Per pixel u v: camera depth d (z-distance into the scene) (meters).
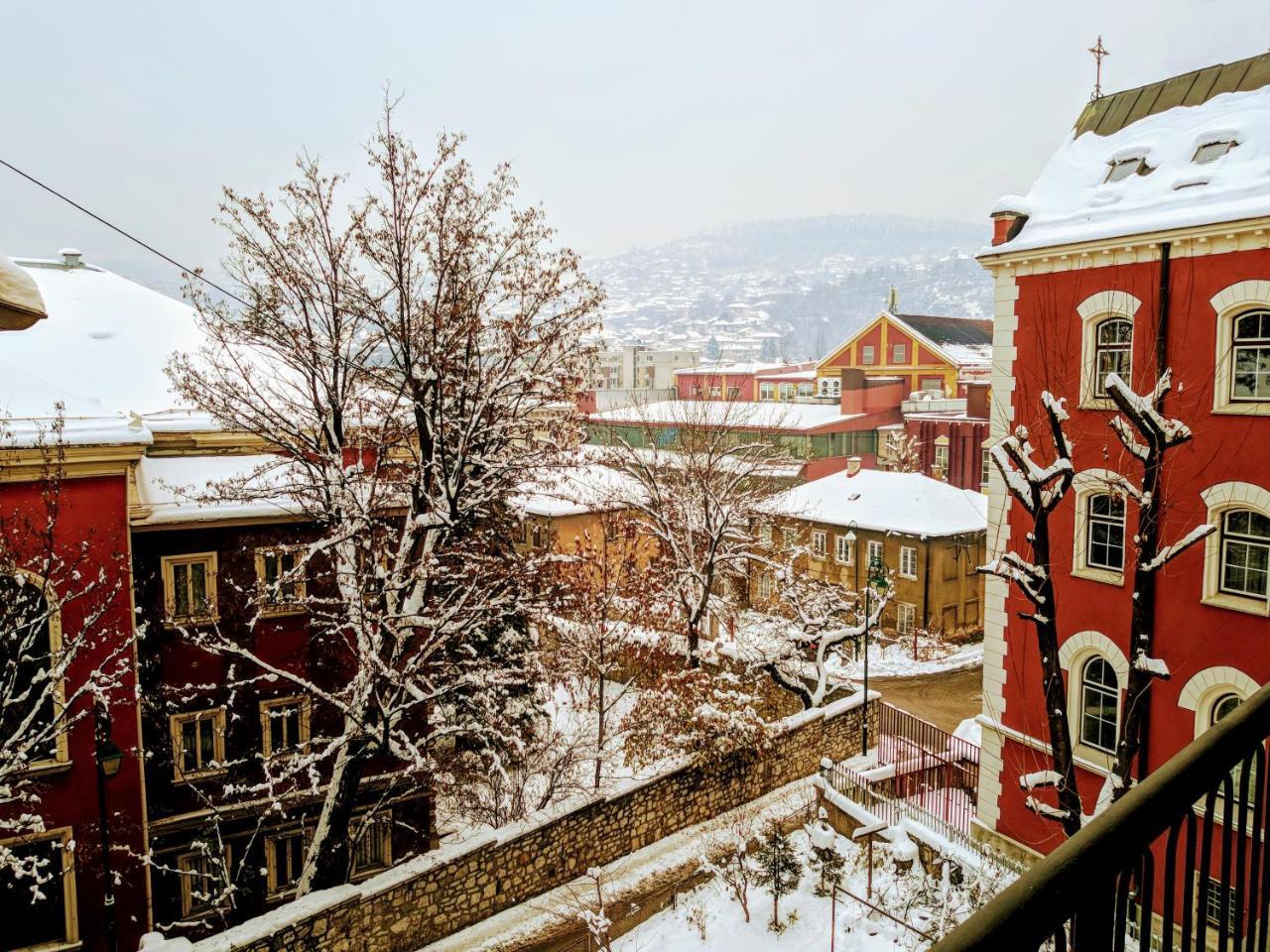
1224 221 13.61
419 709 21.33
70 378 20.98
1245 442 13.89
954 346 75.06
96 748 14.92
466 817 23.08
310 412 17.73
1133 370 15.30
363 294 16.22
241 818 19.42
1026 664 17.62
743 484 35.53
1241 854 2.87
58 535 15.72
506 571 17.86
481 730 18.12
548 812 18.42
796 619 29.09
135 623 16.91
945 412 60.81
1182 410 14.70
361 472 16.98
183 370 17.23
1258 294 13.55
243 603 19.39
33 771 15.55
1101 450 15.86
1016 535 17.64
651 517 29.30
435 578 17.19
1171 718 15.17
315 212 15.83
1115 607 15.86
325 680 20.34
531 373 17.02
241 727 19.53
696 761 20.86
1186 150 15.96
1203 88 16.92
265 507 19.08
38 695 15.75
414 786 20.83
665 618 28.61
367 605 16.89
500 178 16.80
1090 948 2.07
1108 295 15.60
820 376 78.69
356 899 15.45
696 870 19.06
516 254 17.23
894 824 18.88
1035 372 17.00
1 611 14.45
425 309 16.39
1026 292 17.05
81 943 16.14
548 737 23.66
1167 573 15.07
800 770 23.83
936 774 22.80
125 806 16.58
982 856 17.14
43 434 14.75
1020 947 1.76
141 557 18.33
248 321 15.77
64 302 23.97
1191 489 14.63
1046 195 17.47
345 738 16.09
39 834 15.57
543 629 27.61
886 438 56.84
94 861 16.27
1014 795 18.03
